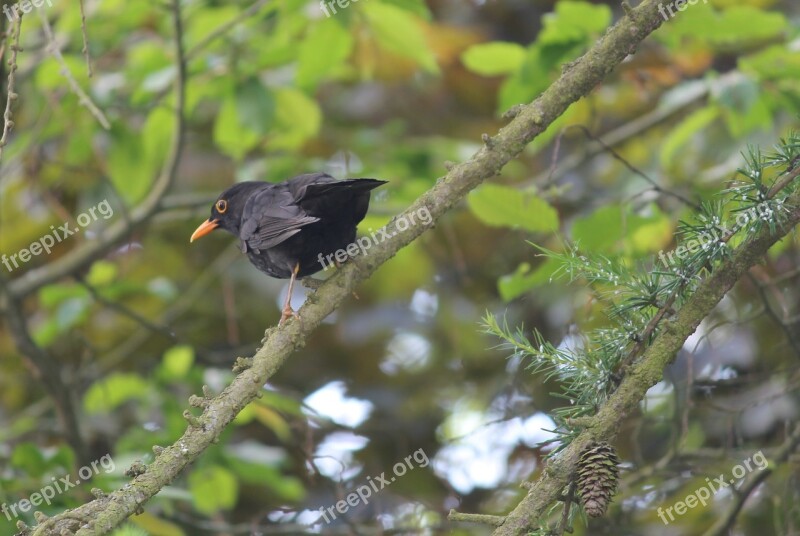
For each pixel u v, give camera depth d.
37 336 12.31
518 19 15.51
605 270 5.58
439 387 13.89
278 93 11.91
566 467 4.88
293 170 12.79
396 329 14.23
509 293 8.96
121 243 12.30
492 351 13.59
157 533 8.73
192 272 14.86
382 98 15.58
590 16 9.45
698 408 9.69
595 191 13.62
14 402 14.31
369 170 12.50
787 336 8.67
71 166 11.65
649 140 14.02
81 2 6.86
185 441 5.27
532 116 6.21
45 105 12.28
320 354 14.42
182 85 10.62
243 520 12.80
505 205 8.35
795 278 10.51
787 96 10.13
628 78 12.31
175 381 11.65
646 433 11.37
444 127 15.70
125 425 13.26
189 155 15.26
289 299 7.95
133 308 14.55
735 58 13.16
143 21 13.73
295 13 10.94
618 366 6.02
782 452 8.54
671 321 5.21
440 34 14.63
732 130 10.48
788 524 8.75
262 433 13.29
